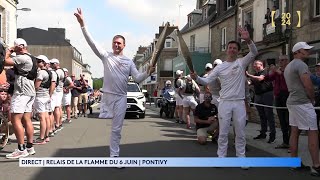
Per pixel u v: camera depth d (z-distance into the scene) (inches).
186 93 507.2
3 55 261.4
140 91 725.9
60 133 439.8
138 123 589.9
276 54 762.2
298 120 244.1
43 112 351.9
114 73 251.1
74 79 650.2
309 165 262.8
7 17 861.8
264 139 387.5
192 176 235.3
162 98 745.6
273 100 365.1
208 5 1427.2
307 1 641.0
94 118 673.0
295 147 254.1
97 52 252.7
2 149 319.3
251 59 252.8
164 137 414.0
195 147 345.4
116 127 256.8
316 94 326.0
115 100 254.4
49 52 2549.2
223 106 257.9
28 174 235.9
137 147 343.3
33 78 289.1
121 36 256.2
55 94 418.0
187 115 512.4
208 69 428.1
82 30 250.1
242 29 248.5
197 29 1482.5
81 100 725.3
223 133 261.1
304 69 237.8
